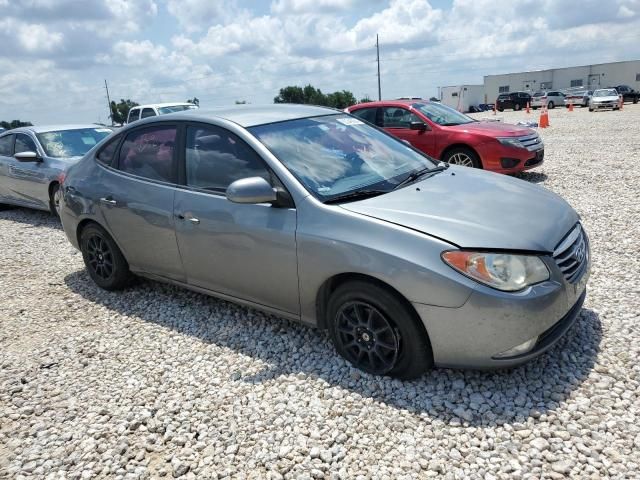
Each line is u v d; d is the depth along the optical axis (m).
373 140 4.27
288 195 3.46
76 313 4.78
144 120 4.57
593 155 11.74
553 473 2.42
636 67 54.34
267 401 3.16
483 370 3.07
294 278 3.45
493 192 3.57
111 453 2.86
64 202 5.16
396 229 3.03
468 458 2.57
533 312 2.82
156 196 4.23
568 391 2.98
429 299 2.88
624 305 3.96
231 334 4.05
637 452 2.50
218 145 3.91
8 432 3.15
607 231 5.84
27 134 8.97
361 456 2.65
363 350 3.31
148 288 5.15
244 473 2.62
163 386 3.44
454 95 57.34
